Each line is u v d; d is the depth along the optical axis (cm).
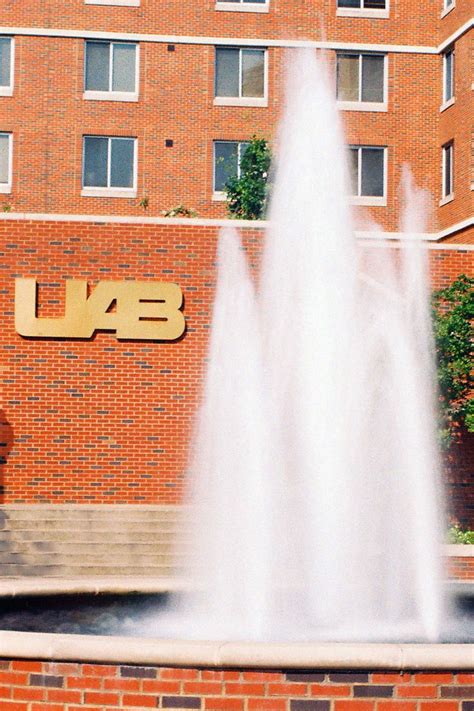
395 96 3928
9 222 2653
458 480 2661
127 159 3903
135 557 2317
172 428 2661
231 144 3922
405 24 3934
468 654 859
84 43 3897
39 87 3888
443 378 2455
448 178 3884
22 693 886
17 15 3888
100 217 2669
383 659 856
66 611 1330
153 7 3909
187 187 3903
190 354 2670
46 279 2659
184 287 2677
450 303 2664
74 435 2645
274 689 858
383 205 3925
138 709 868
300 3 3934
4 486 2625
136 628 1266
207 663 861
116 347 2662
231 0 3931
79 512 2461
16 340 2644
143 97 3903
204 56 3916
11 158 3872
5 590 1302
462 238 3594
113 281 2662
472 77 3619
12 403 2638
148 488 2650
